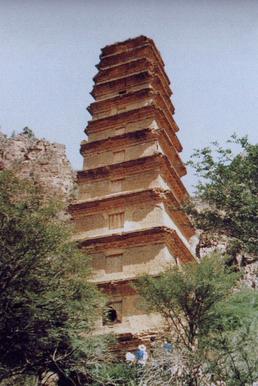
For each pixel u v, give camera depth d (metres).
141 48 46.44
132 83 44.78
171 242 34.78
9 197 26.52
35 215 25.30
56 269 25.27
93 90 45.69
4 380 25.05
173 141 44.03
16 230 24.66
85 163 41.22
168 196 36.66
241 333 20.83
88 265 29.80
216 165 30.88
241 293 23.53
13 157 69.94
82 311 25.14
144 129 40.06
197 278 23.30
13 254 24.08
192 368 20.02
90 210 37.88
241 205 29.59
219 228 31.09
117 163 38.94
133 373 23.09
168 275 24.50
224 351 20.36
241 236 29.94
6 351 23.98
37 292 24.27
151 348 25.53
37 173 66.44
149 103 42.38
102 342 25.50
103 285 33.25
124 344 30.28
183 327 22.81
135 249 34.62
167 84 47.56
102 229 36.75
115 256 35.00
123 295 32.84
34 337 23.95
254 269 40.28
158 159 38.09
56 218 27.45
